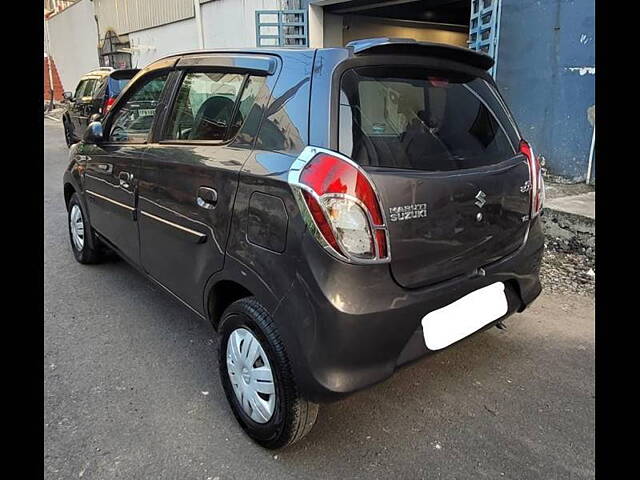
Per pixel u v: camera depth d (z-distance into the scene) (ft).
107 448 7.72
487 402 8.70
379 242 6.41
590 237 15.03
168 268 9.75
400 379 9.41
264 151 7.34
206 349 10.54
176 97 9.80
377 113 7.07
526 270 8.64
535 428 8.04
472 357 10.07
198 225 8.43
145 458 7.52
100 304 12.61
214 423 8.27
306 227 6.39
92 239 14.35
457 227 7.25
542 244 9.05
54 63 82.94
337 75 6.88
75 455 7.57
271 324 7.02
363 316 6.36
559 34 19.97
